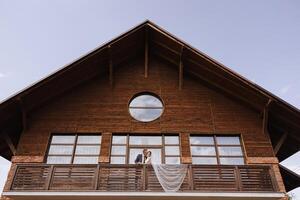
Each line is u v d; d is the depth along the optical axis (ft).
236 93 50.60
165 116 49.08
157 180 40.50
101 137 47.11
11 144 47.03
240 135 47.55
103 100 51.01
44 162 44.68
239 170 41.86
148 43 55.16
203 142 47.11
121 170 41.47
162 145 46.55
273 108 46.65
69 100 51.19
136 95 51.98
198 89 52.70
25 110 47.85
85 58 49.49
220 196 39.22
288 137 49.01
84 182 40.75
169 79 53.72
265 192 39.70
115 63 54.44
